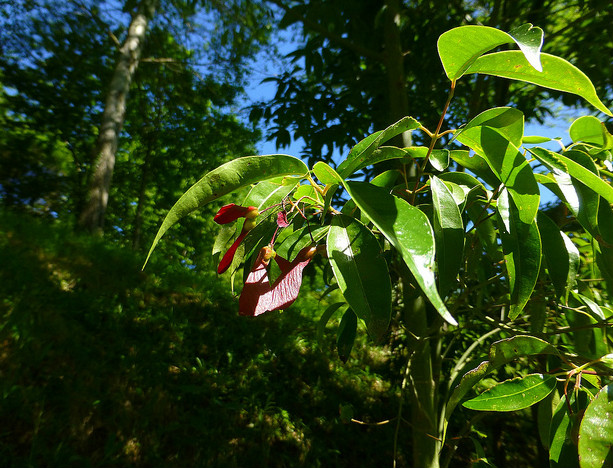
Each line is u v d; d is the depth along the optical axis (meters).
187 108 3.25
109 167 2.23
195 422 0.76
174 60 2.81
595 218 0.20
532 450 0.87
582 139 0.24
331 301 1.51
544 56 0.15
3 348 0.73
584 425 0.16
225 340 1.04
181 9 2.35
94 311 0.94
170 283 1.21
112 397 0.73
